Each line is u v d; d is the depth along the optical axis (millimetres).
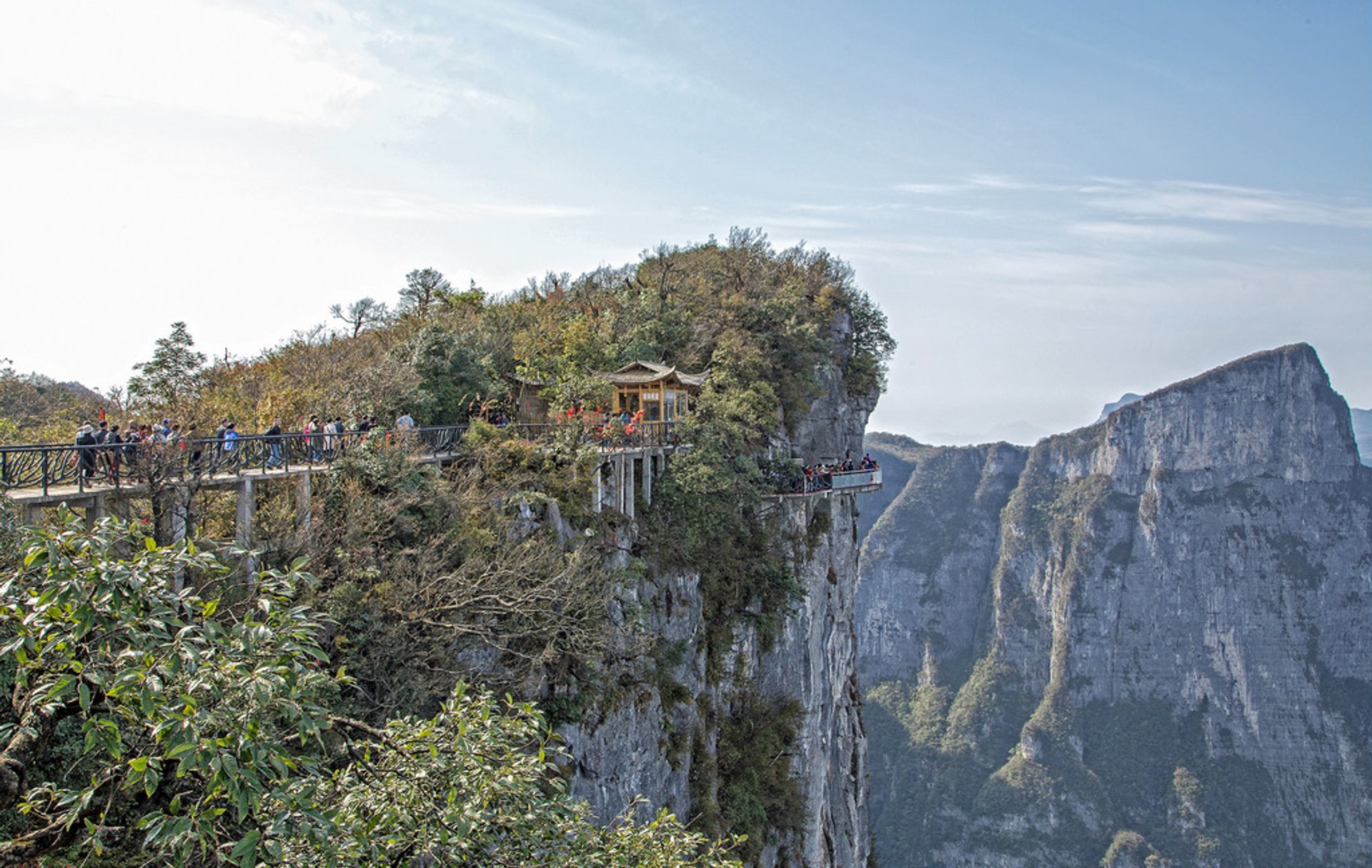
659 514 40125
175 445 19344
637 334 53188
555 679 26906
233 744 9789
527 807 13109
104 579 9688
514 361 44469
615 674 30203
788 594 47938
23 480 17094
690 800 34719
